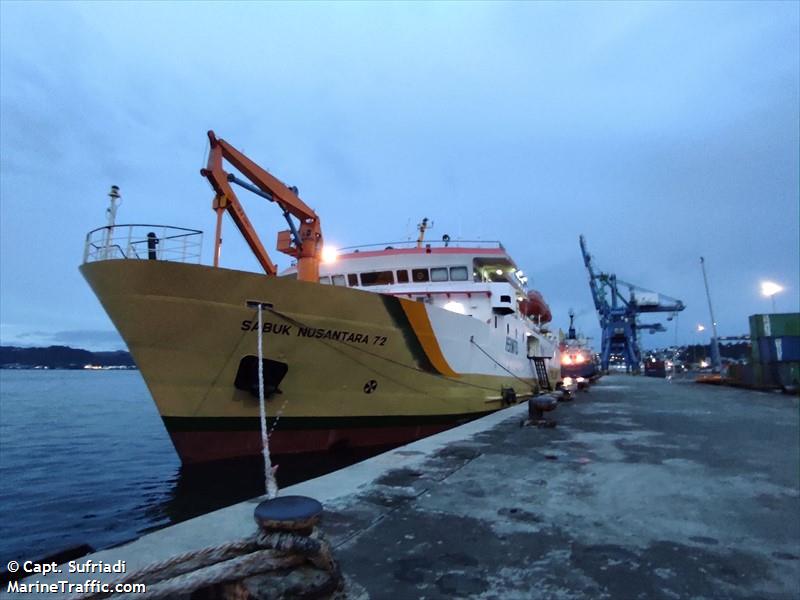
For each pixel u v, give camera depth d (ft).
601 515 12.17
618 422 32.17
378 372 36.78
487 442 23.41
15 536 25.36
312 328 32.50
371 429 38.14
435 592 7.97
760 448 22.31
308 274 42.75
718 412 39.60
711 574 8.75
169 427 30.78
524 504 13.06
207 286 28.94
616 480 15.81
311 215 43.47
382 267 52.21
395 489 14.51
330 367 34.37
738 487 15.03
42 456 50.44
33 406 120.47
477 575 8.65
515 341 59.82
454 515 12.06
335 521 11.55
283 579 5.80
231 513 11.98
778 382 73.87
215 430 31.89
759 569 8.97
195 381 30.53
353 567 8.96
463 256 51.65
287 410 33.78
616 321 245.86
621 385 98.02
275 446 34.19
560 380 111.96
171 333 29.01
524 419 30.35
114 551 9.50
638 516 12.10
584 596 7.88
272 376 32.53
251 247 40.42
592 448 21.85
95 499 32.55
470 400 45.47
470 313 50.01
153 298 28.14
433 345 39.88
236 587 5.89
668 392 70.69
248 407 32.42
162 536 10.30
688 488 14.89
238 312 29.96
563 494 14.11
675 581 8.45
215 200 37.09
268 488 9.19
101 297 28.55
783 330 80.84
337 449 36.76
